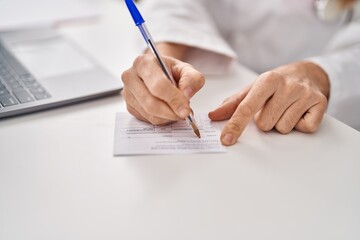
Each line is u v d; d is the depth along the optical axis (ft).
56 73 1.80
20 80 1.70
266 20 2.50
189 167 1.17
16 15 2.72
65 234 0.92
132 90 1.34
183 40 1.91
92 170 1.15
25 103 1.49
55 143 1.30
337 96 1.71
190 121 1.31
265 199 1.04
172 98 1.23
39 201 1.03
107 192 1.06
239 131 1.30
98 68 1.87
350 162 1.21
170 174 1.13
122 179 1.11
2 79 1.70
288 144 1.30
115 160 1.20
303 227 0.95
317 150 1.27
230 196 1.05
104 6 3.09
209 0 2.48
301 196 1.05
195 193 1.06
